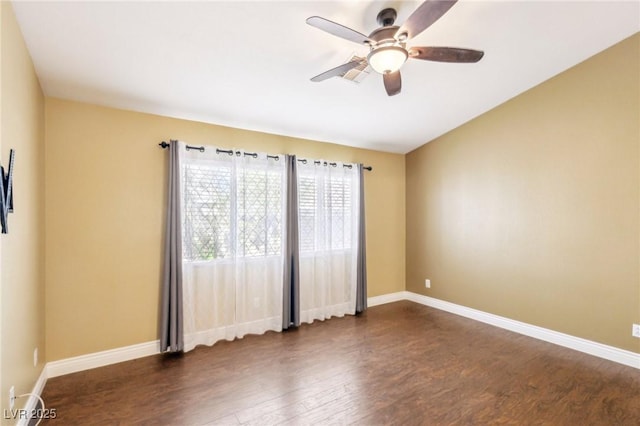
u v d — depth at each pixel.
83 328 2.80
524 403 2.30
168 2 1.92
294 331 3.76
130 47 2.26
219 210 3.40
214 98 3.02
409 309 4.62
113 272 2.93
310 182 4.12
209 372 2.75
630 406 2.26
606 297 2.99
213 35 2.22
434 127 4.28
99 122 2.90
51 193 2.67
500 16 2.38
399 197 5.14
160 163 3.18
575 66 3.18
